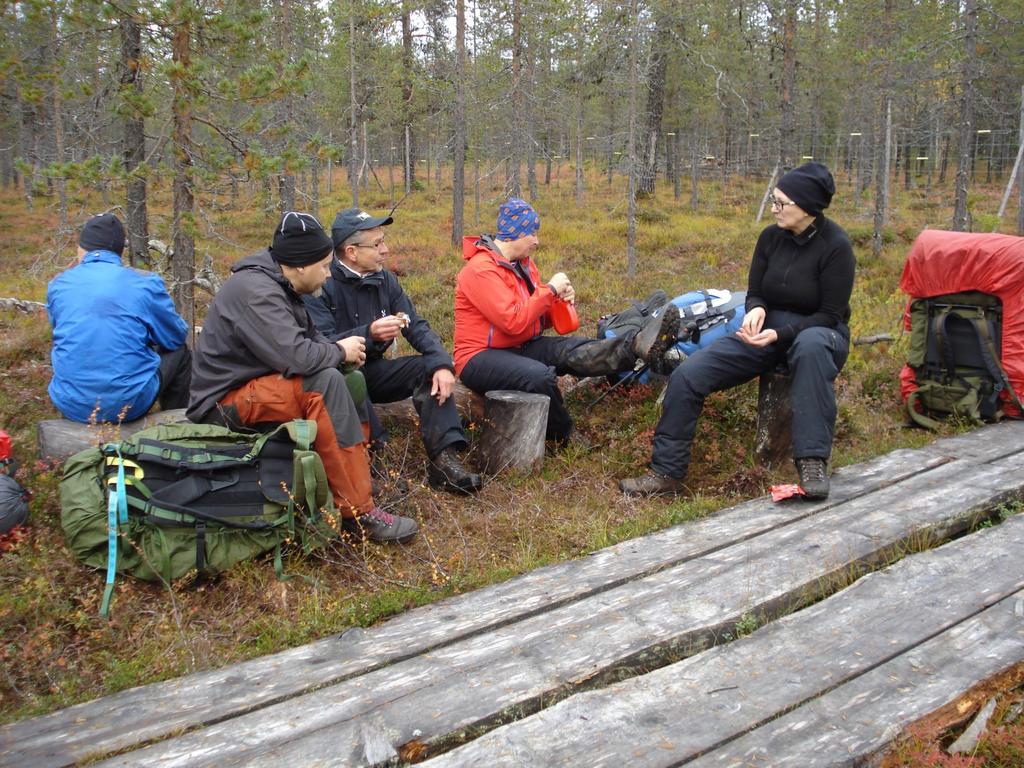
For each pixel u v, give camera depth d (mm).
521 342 5352
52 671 3066
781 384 4863
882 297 10883
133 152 7598
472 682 2867
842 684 2875
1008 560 3730
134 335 4422
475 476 4676
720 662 2986
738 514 4281
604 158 29109
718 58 20844
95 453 3623
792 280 4645
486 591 3602
